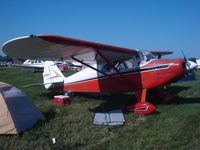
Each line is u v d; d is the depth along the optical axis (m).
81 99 5.62
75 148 2.40
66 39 3.18
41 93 6.59
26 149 2.38
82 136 2.79
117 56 4.81
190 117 3.40
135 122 3.41
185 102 4.74
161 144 2.42
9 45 3.05
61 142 2.55
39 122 3.27
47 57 4.29
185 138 2.55
